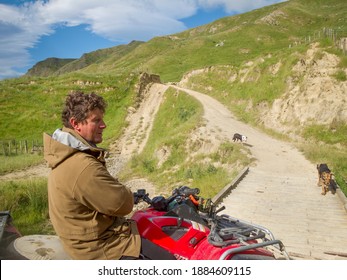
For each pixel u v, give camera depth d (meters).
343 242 9.30
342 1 158.25
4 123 48.75
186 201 3.87
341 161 22.45
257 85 46.94
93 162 2.96
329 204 13.41
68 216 2.98
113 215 3.04
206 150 28.94
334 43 40.78
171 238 3.48
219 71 69.31
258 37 124.31
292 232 10.12
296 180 18.08
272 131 35.66
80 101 3.11
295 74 40.88
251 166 22.05
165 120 49.16
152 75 67.19
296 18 142.62
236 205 13.05
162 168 29.80
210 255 3.32
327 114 33.03
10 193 14.87
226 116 42.47
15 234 4.01
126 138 46.81
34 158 36.38
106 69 165.62
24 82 58.53
